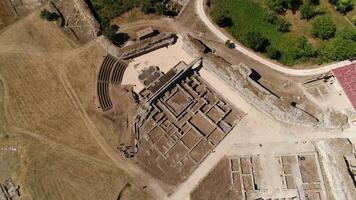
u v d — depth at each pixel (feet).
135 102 255.70
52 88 263.08
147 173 233.76
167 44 274.77
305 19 280.31
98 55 272.31
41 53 276.21
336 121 234.17
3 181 237.25
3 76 269.23
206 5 289.33
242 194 223.71
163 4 286.87
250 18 282.36
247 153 235.81
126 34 280.92
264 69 260.62
